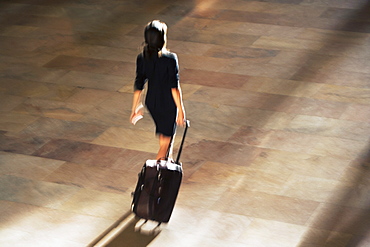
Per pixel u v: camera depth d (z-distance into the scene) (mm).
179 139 7902
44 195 6895
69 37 11211
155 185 6062
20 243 6125
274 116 8398
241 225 6289
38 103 8969
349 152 7500
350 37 10789
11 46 10906
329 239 6035
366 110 8469
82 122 8430
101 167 7395
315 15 11797
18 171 7363
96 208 6641
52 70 9969
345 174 7074
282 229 6207
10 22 11977
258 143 7770
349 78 9375
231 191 6848
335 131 7977
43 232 6277
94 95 9156
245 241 6047
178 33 11188
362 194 6707
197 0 12805
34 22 11938
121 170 7320
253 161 7395
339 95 8898
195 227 6285
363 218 6320
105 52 10586
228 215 6453
